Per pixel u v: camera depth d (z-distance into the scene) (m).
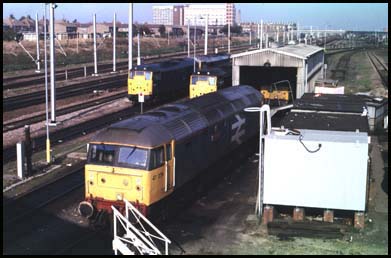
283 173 17.83
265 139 17.81
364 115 22.75
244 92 27.55
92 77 60.12
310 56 39.84
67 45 98.75
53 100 33.53
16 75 59.81
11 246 16.16
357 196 17.44
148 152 16.67
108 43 110.44
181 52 100.56
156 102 45.22
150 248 15.84
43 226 17.81
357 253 15.71
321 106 24.52
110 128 17.56
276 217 18.47
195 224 18.06
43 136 30.69
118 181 16.86
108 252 15.80
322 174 17.58
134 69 43.34
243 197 20.94
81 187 21.89
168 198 18.19
